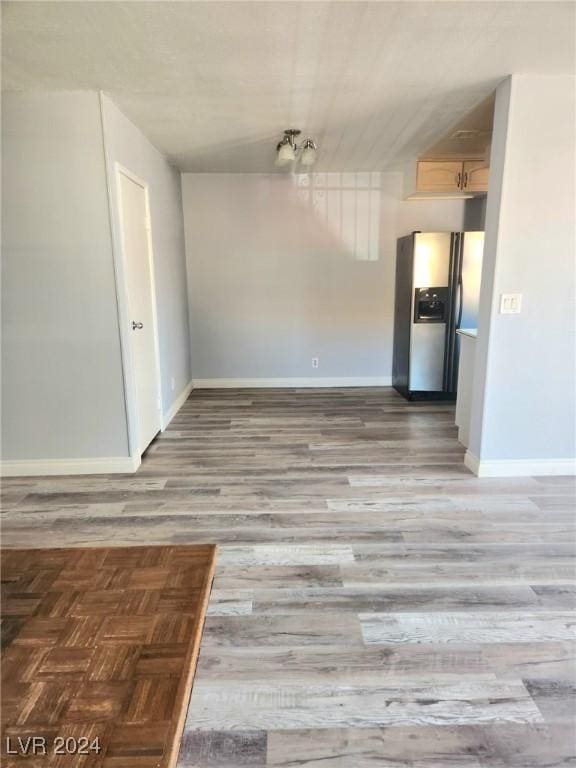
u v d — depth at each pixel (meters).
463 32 2.05
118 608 1.86
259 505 2.69
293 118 3.20
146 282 3.56
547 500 2.72
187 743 1.33
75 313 2.92
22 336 2.93
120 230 2.88
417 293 4.68
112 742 1.33
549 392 2.94
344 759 1.29
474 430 3.09
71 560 2.17
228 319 5.36
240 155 4.20
